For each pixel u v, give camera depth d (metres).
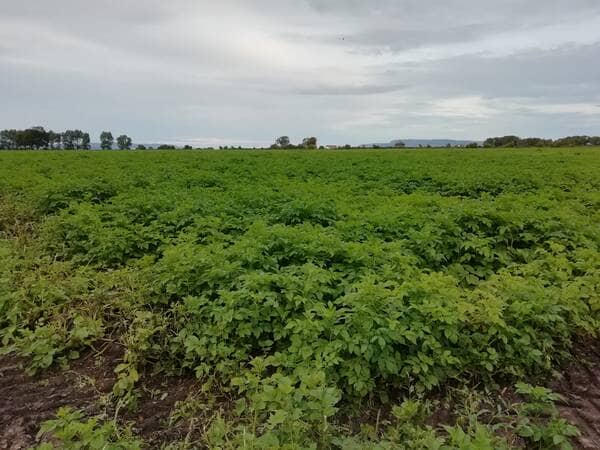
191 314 5.48
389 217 8.46
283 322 5.11
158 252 7.96
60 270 7.06
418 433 3.73
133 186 13.55
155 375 4.86
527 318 5.05
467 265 7.55
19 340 5.20
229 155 33.94
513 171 18.80
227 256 6.38
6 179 14.87
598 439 3.92
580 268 6.59
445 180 15.89
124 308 5.84
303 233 7.09
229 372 4.58
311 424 3.68
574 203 11.41
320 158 30.31
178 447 3.78
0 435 4.00
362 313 4.61
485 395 4.52
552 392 4.60
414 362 4.48
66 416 3.54
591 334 5.53
